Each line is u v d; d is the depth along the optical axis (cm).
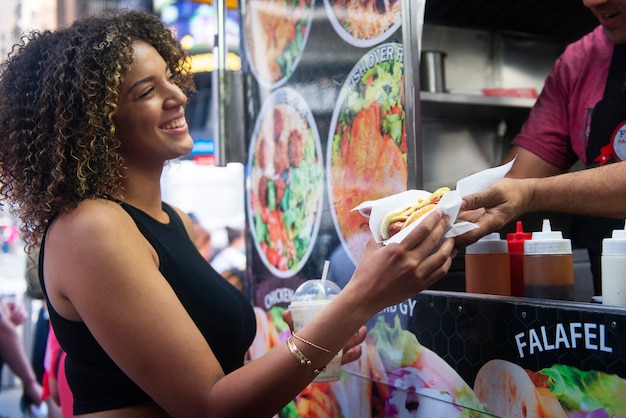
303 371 124
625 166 133
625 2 158
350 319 122
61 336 143
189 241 169
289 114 215
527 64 268
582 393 112
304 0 204
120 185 149
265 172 232
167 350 127
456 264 181
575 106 191
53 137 140
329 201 191
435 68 237
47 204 137
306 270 205
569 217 197
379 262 120
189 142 159
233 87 250
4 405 487
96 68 142
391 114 162
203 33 599
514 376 127
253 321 175
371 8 168
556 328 117
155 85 152
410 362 158
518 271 146
